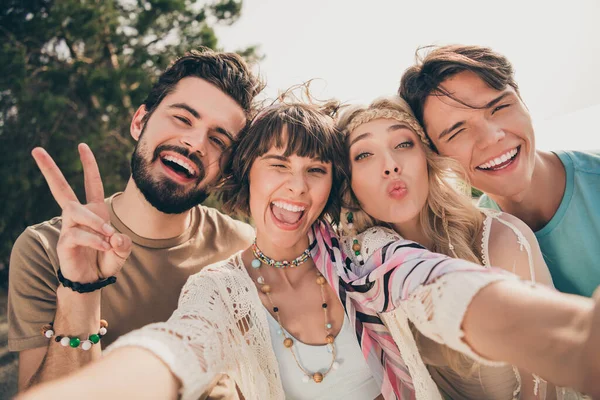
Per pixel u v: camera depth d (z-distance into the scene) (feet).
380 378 1.53
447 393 1.90
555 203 2.16
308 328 1.61
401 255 1.37
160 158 2.04
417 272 1.21
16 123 7.65
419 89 1.93
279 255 1.74
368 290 1.49
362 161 1.78
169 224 2.17
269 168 1.67
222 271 1.62
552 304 0.86
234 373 1.50
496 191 2.00
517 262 1.70
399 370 1.57
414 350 1.54
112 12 8.02
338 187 1.88
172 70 2.15
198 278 1.59
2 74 6.93
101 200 1.50
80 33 7.53
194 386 1.02
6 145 7.63
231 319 1.49
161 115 2.04
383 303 1.40
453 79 1.86
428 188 1.88
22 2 7.79
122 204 2.19
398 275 1.30
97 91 7.16
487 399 1.75
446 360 1.73
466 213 1.87
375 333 1.59
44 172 1.39
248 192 1.83
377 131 1.76
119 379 0.90
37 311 1.89
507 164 1.94
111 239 1.39
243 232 2.55
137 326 2.08
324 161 1.69
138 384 0.91
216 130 2.03
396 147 1.76
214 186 2.10
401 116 1.81
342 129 1.87
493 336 0.90
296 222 1.68
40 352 1.89
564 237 2.12
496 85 1.85
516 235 1.74
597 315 0.80
